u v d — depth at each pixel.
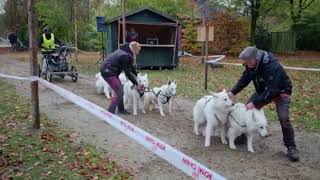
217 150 6.45
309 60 26.23
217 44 29.52
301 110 9.69
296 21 32.72
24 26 39.84
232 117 6.40
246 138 6.81
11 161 5.83
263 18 34.12
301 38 35.59
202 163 5.83
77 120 8.48
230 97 6.59
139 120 8.56
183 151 6.39
